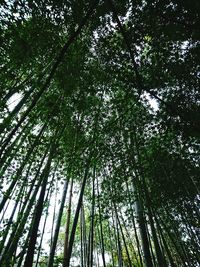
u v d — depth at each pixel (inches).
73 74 256.2
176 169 304.7
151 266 239.9
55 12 209.3
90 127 303.3
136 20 225.9
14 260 211.0
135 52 239.5
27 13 207.6
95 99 307.6
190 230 335.3
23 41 215.6
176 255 401.1
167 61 245.1
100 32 241.0
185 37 223.1
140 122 285.7
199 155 290.5
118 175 296.7
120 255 331.6
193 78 247.1
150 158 296.7
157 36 231.3
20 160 251.8
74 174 290.0
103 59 262.4
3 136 229.1
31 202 227.6
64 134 299.6
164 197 314.2
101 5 211.8
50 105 253.8
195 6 197.3
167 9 210.4
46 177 228.5
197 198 328.2
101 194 304.0
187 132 243.4
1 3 195.0
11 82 252.7
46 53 251.9
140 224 278.2
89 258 290.7
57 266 272.5
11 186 224.1
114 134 299.3
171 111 241.3
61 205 280.5
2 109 225.6
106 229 449.7
